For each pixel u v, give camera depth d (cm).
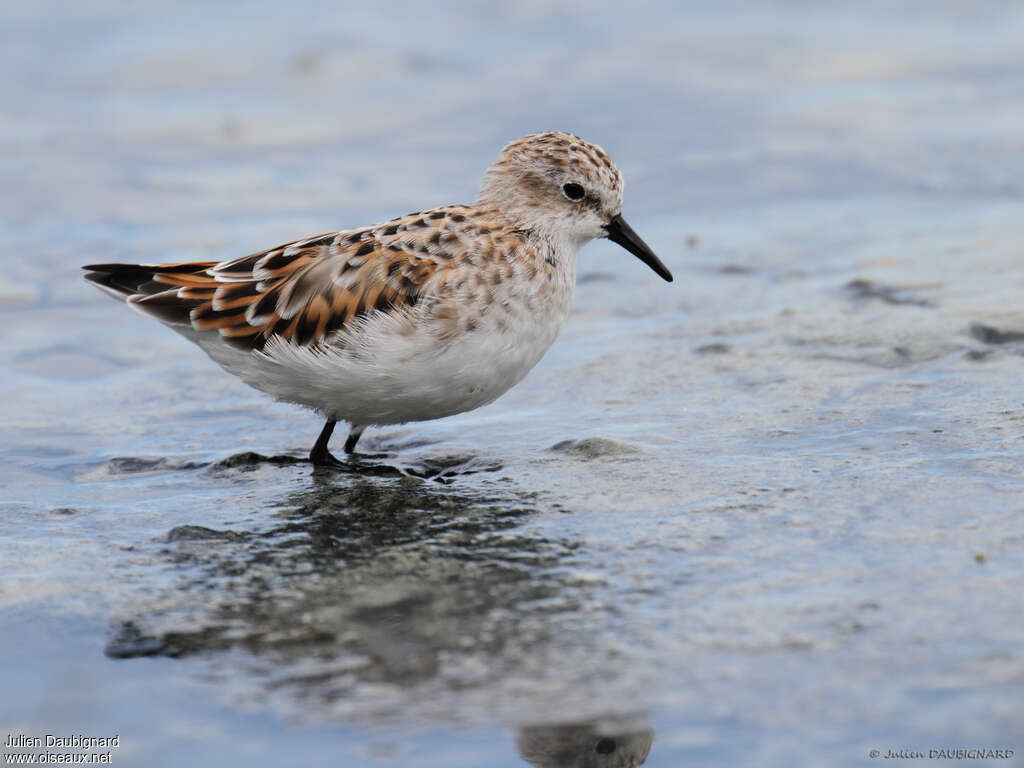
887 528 934
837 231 1975
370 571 916
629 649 782
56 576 921
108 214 2158
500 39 3119
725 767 671
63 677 778
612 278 1823
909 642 769
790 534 937
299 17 3216
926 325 1452
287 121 2656
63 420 1332
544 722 716
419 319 1092
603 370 1418
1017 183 2155
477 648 793
